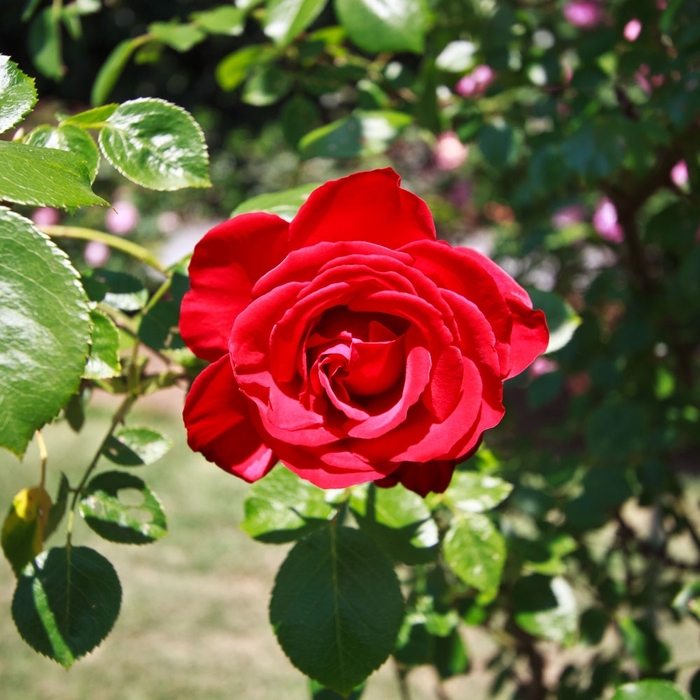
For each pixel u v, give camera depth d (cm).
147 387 48
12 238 35
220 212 271
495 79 70
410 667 54
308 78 67
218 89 333
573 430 85
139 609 174
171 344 46
